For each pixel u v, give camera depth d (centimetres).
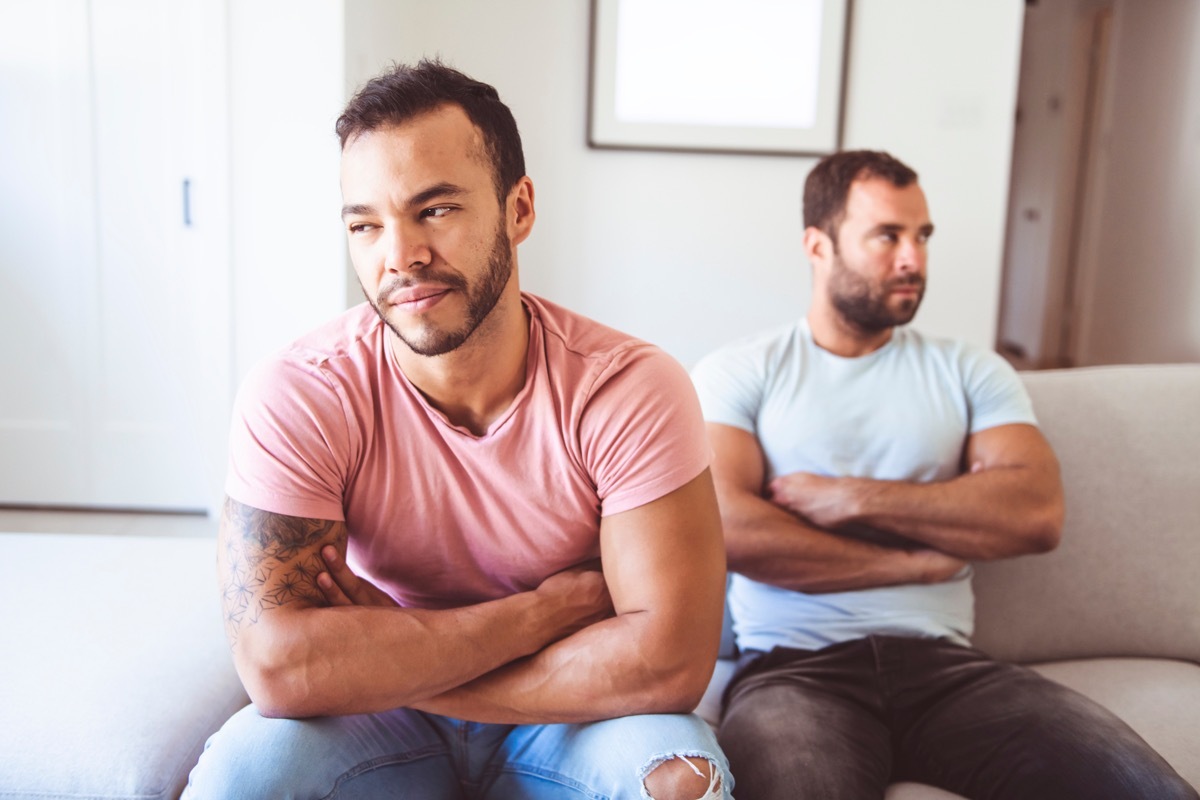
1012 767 125
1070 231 637
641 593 107
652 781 102
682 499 109
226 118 307
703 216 396
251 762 100
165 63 306
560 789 112
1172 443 168
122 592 149
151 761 112
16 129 311
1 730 113
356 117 102
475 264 103
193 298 316
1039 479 150
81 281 317
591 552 117
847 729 129
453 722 120
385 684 102
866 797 120
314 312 316
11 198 314
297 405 109
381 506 113
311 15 304
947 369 158
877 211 152
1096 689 150
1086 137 625
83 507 328
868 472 155
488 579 119
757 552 147
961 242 395
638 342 117
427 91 101
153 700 121
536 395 111
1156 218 523
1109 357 578
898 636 144
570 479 112
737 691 143
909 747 136
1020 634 162
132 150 311
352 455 111
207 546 171
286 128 308
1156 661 162
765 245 397
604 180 394
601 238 397
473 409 112
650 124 388
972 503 146
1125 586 163
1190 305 484
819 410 155
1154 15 532
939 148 390
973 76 386
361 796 108
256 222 312
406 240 100
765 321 402
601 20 382
